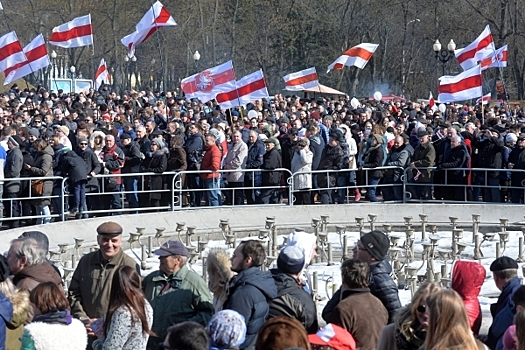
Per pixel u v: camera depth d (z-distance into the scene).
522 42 87.69
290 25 88.50
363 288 9.77
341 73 87.00
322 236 21.69
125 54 93.25
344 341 8.24
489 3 87.19
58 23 94.06
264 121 32.34
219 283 10.77
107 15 90.00
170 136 28.59
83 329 9.12
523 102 68.44
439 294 7.21
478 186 26.95
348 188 27.78
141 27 35.72
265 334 7.23
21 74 33.97
